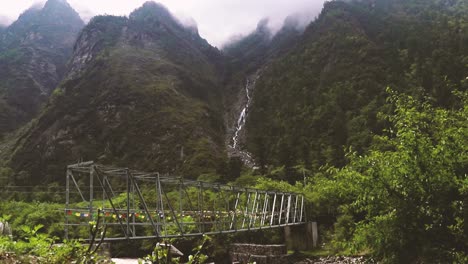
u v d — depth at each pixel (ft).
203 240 17.06
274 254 99.76
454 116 38.04
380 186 36.78
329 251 110.63
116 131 413.80
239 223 109.70
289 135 346.54
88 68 554.46
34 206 133.28
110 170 57.57
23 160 394.52
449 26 423.64
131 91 467.11
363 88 368.89
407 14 609.42
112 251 101.45
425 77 304.71
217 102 628.28
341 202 118.93
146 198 122.62
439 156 34.04
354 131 289.33
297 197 121.49
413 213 35.17
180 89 535.19
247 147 420.36
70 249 21.27
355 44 473.26
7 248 25.53
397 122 38.58
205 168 328.70
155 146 386.11
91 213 49.60
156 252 16.42
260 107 505.66
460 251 34.40
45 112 458.91
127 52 603.26
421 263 37.24
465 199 33.19
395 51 418.10
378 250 37.04
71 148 397.60
